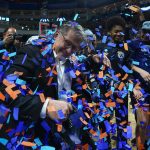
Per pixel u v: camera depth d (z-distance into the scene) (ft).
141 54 9.95
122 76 9.70
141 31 10.08
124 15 10.59
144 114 9.33
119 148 8.54
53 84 5.97
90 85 7.39
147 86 9.46
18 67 5.59
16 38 11.58
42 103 4.88
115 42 10.17
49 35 6.40
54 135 5.87
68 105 4.97
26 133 5.54
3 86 5.01
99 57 8.04
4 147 5.14
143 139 9.29
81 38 6.01
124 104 10.07
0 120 4.84
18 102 4.85
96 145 6.76
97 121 7.16
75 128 6.17
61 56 6.09
